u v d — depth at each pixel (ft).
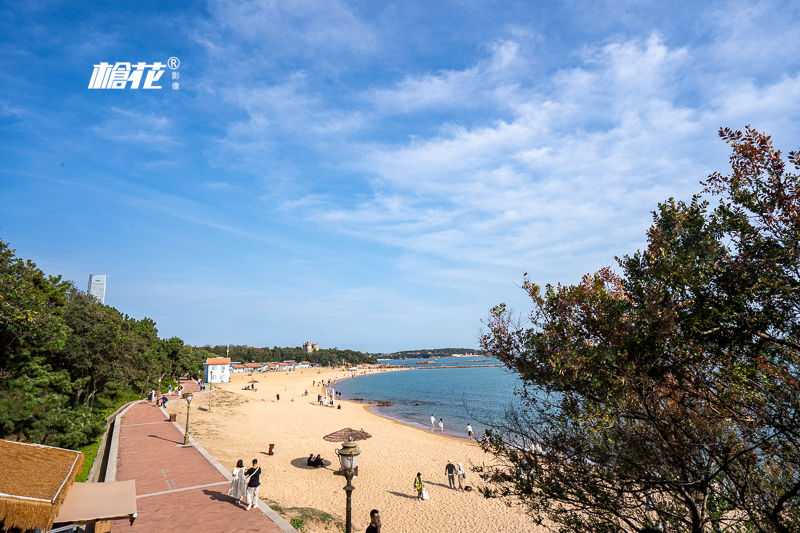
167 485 58.18
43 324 64.13
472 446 116.16
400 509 67.56
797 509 15.42
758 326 16.34
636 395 17.42
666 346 17.21
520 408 21.20
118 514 32.24
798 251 15.42
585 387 18.61
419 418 185.47
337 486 76.89
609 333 18.65
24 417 57.57
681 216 18.56
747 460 16.07
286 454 95.86
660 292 17.85
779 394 15.67
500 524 62.08
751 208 17.03
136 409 134.92
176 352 234.58
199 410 147.33
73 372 87.97
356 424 150.51
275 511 51.65
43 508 27.07
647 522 18.33
